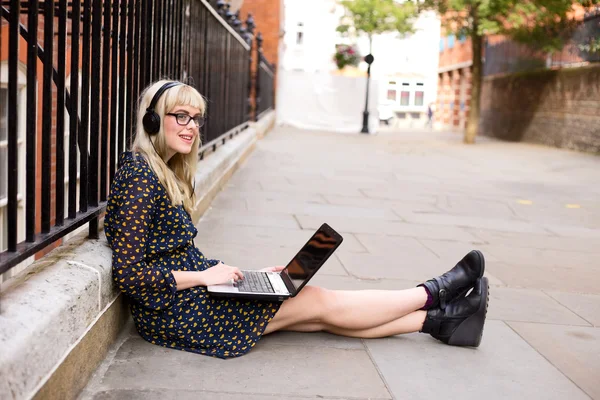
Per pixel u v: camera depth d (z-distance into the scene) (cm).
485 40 2666
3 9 252
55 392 220
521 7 1769
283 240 565
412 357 315
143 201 273
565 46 1962
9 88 208
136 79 377
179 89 285
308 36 4097
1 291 218
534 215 818
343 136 2248
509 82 2414
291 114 2708
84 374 254
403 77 2591
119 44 359
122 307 309
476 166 1390
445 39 3700
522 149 1919
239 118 1211
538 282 492
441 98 3744
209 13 738
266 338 323
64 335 225
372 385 281
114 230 275
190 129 288
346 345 323
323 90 2694
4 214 650
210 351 294
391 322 329
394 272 491
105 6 318
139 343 301
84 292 248
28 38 224
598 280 509
